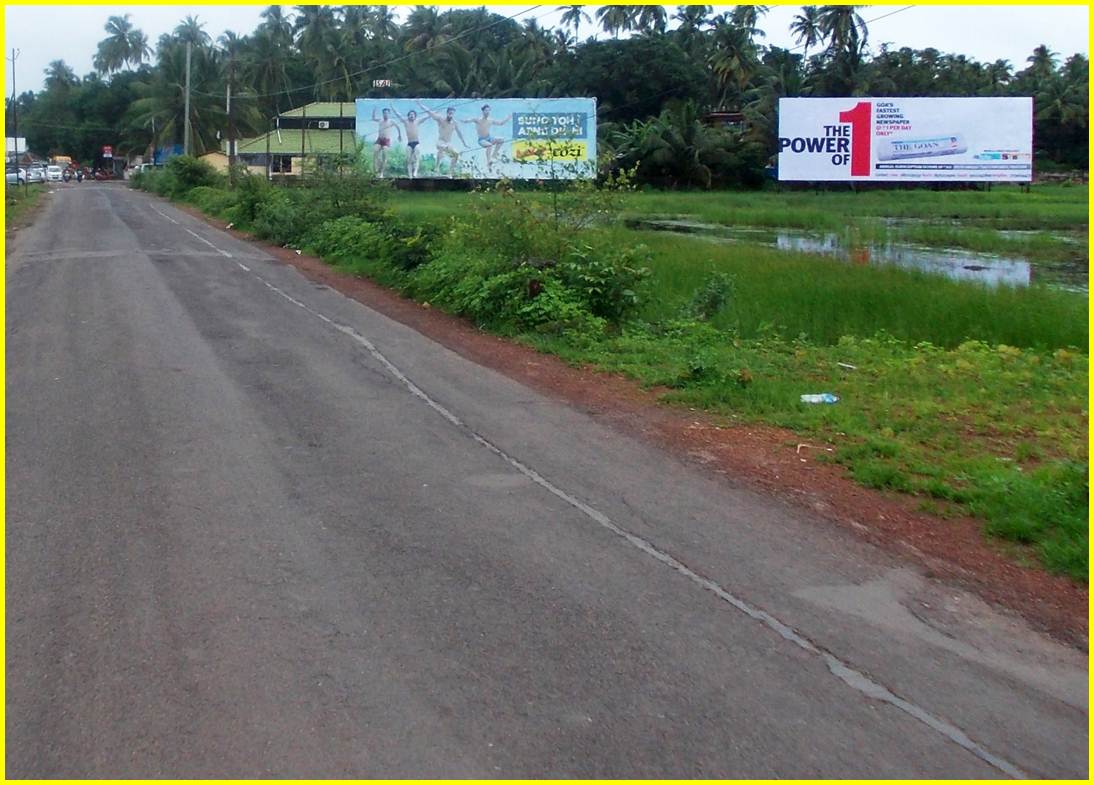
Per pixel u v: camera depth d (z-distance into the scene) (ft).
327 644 16.70
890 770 13.78
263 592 18.61
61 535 21.17
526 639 17.06
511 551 20.88
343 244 79.66
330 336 45.65
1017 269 85.30
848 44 210.59
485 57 230.89
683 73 219.20
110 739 13.98
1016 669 16.89
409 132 180.86
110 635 16.88
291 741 13.98
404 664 16.12
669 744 14.12
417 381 37.11
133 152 321.11
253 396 33.76
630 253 51.44
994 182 189.88
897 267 68.23
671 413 33.53
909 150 166.09
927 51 231.71
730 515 23.53
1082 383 39.17
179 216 134.82
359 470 26.08
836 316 52.03
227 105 232.32
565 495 24.61
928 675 16.48
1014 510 23.71
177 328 46.32
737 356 42.42
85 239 94.12
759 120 204.74
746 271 63.82
